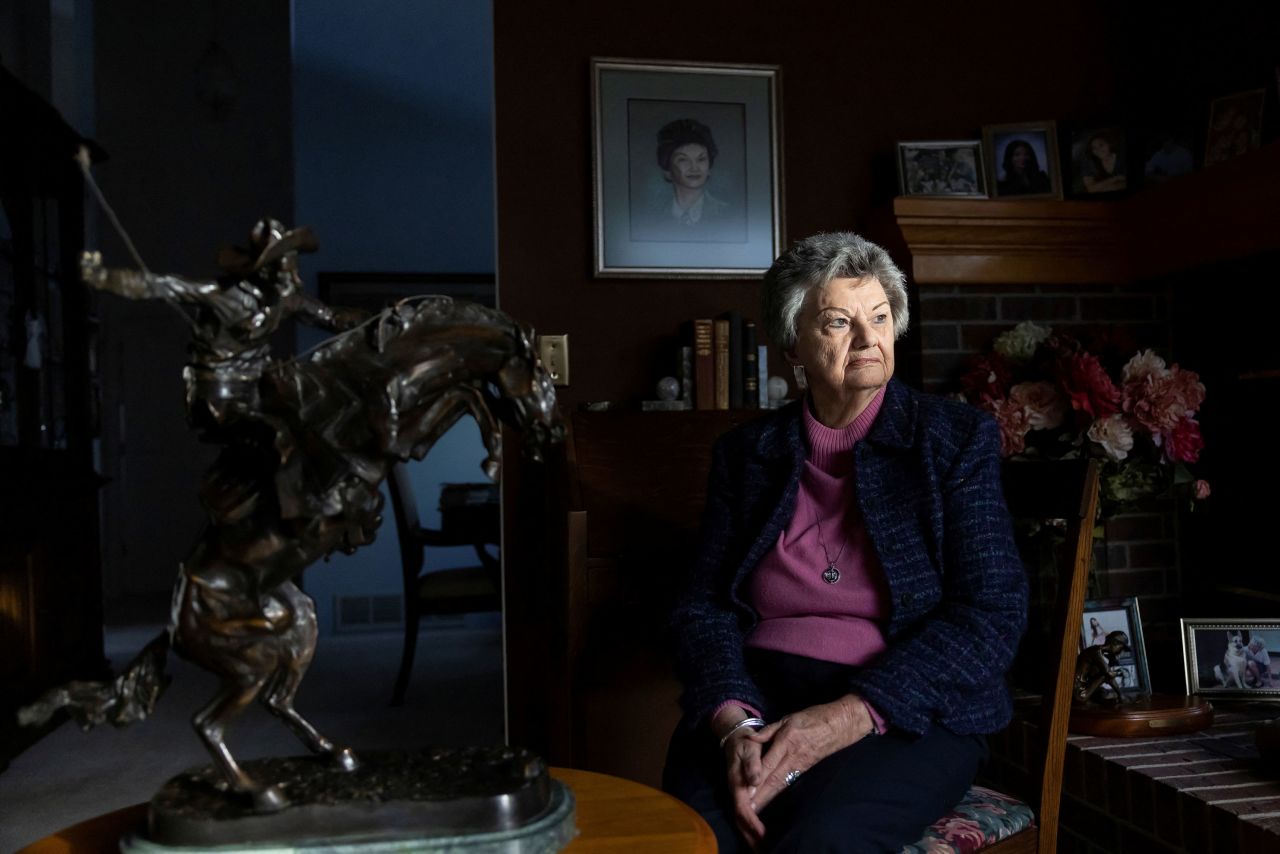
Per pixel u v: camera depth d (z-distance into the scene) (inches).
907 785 57.6
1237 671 96.2
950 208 110.7
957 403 69.5
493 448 41.5
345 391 38.7
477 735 155.6
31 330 165.8
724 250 116.4
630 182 114.7
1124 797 80.7
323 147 255.1
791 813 56.6
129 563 341.1
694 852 43.3
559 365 114.0
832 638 65.9
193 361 37.7
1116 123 120.1
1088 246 115.2
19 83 157.1
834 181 120.0
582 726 96.7
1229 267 108.3
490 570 181.3
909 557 65.1
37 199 175.2
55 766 141.6
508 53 113.8
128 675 39.8
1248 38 107.7
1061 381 97.0
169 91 333.1
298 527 37.9
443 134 259.3
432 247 258.2
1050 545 100.2
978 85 122.6
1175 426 93.2
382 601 254.4
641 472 100.6
